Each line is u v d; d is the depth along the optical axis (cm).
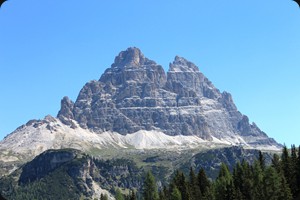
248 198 18500
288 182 18675
